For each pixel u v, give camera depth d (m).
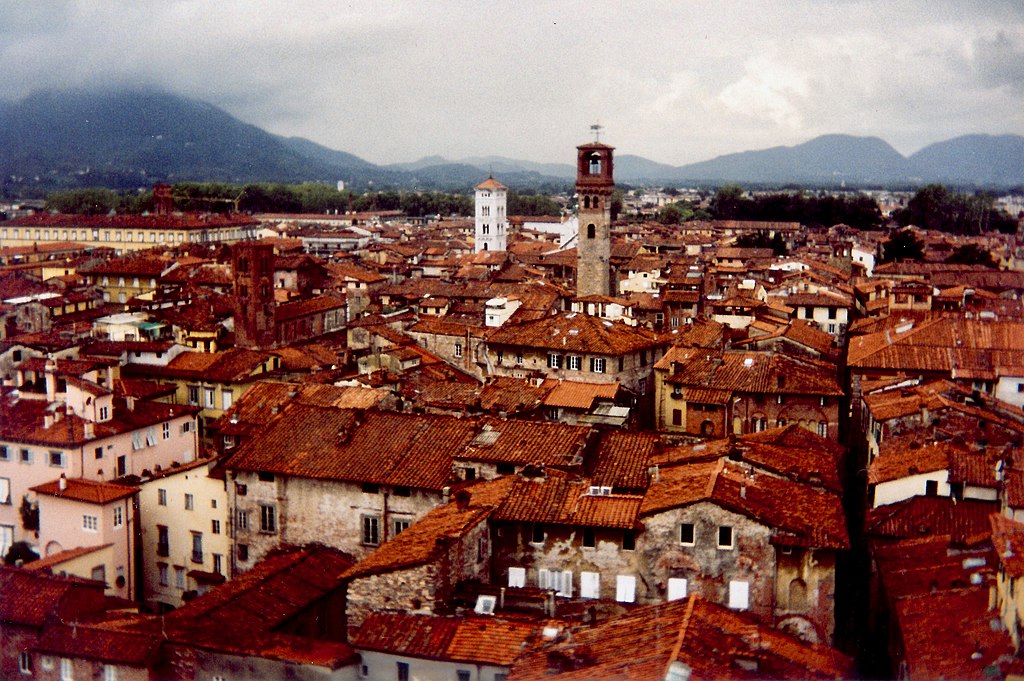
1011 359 136.62
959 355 138.38
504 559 81.00
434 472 93.00
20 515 111.62
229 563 100.62
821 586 74.50
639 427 144.12
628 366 151.00
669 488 80.88
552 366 151.25
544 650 62.22
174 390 142.00
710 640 58.53
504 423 97.81
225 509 103.69
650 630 61.00
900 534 92.12
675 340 160.00
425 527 80.94
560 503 81.19
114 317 179.38
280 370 155.25
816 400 130.38
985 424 109.06
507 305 188.62
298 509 96.50
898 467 99.81
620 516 78.62
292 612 80.75
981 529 90.31
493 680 65.62
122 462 119.06
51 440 112.88
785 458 90.19
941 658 64.62
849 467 127.81
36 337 157.62
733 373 136.88
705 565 76.31
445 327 174.88
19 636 78.50
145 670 73.44
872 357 139.88
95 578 100.31
